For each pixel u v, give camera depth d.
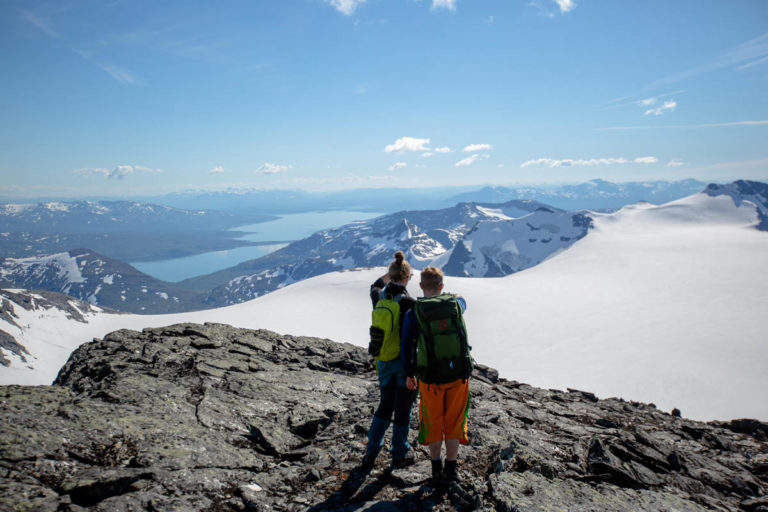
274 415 7.37
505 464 5.51
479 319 119.38
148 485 4.58
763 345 93.56
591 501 4.73
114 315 182.75
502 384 11.73
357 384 9.79
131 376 8.10
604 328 111.19
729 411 70.31
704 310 122.56
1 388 6.41
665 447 7.07
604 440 7.01
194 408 7.02
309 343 13.82
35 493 4.10
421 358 4.78
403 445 5.62
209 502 4.51
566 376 86.31
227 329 14.23
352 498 4.81
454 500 4.78
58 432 5.31
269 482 5.11
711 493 5.77
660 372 84.69
